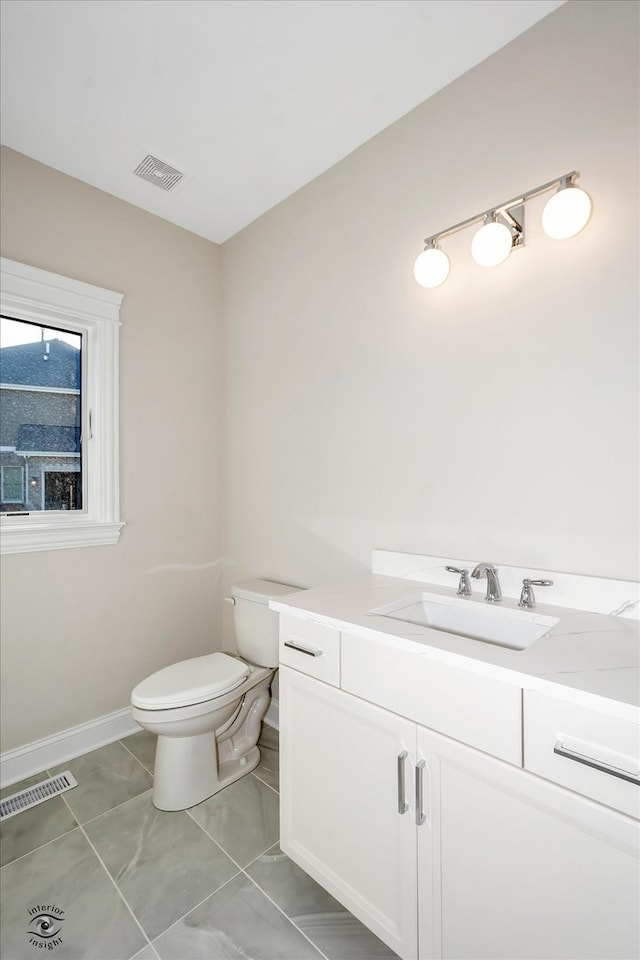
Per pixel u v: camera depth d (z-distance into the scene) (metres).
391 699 1.06
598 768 0.75
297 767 1.29
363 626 1.10
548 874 0.82
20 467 1.88
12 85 1.49
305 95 1.55
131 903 1.25
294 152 1.82
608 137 1.19
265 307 2.24
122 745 2.03
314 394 2.00
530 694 0.84
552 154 1.29
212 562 2.47
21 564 1.82
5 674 1.78
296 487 2.08
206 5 1.25
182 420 2.34
